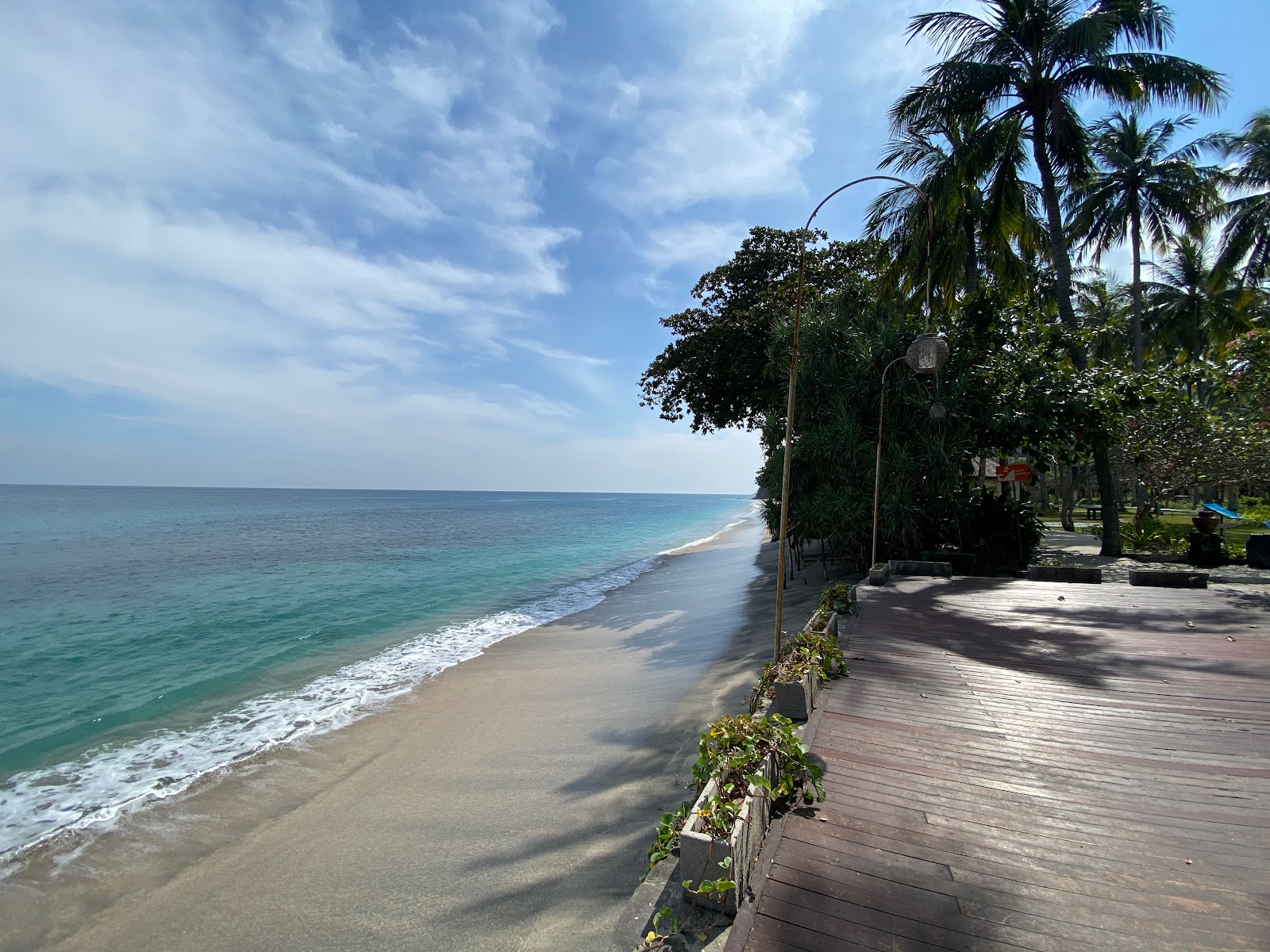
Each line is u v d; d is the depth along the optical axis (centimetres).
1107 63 1449
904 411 1274
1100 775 391
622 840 464
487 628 1331
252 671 1006
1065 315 1526
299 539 3559
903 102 1548
